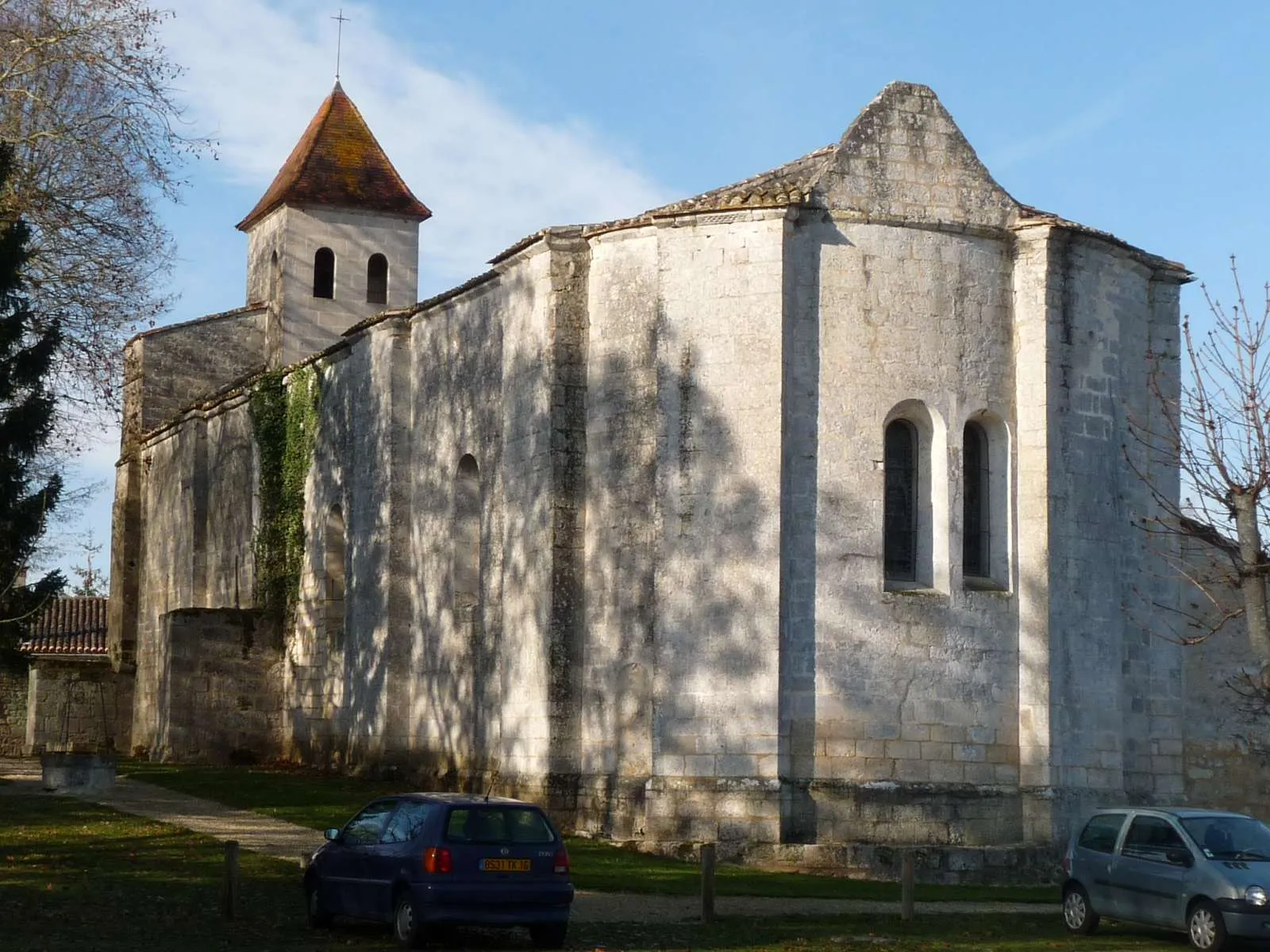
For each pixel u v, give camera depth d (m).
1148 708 36.69
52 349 34.59
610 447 35.94
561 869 22.33
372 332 45.75
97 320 39.19
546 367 36.72
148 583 61.59
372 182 61.50
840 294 34.56
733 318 34.22
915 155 35.38
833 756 33.28
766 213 34.16
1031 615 34.97
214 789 40.62
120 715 59.78
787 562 33.50
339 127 62.50
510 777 36.94
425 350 43.69
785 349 33.94
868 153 35.03
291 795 39.41
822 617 33.62
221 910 24.41
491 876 21.89
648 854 32.69
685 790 33.12
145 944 21.91
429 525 42.94
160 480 61.41
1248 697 37.41
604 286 36.50
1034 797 34.31
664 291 34.84
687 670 33.56
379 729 43.69
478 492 41.19
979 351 35.38
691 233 34.78
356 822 23.62
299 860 29.81
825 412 34.19
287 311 60.06
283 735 50.19
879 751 33.56
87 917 24.00
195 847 31.08
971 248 35.53
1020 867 33.28
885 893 29.94
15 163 37.31
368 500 45.56
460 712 40.47
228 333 62.31
